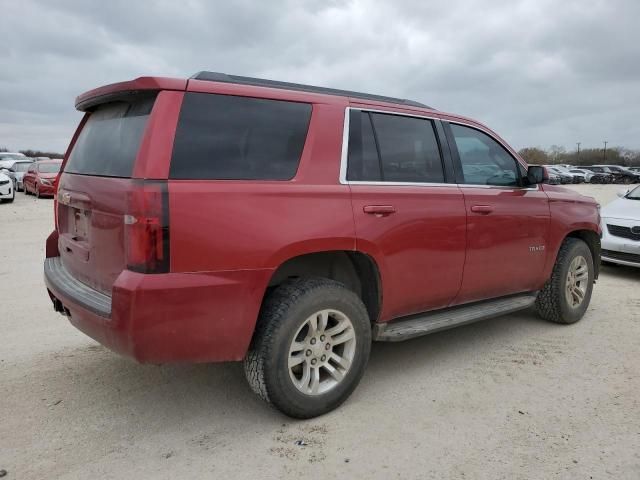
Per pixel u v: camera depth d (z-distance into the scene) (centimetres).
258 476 263
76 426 311
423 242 366
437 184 388
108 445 291
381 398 351
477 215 404
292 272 337
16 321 501
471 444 292
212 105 290
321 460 277
